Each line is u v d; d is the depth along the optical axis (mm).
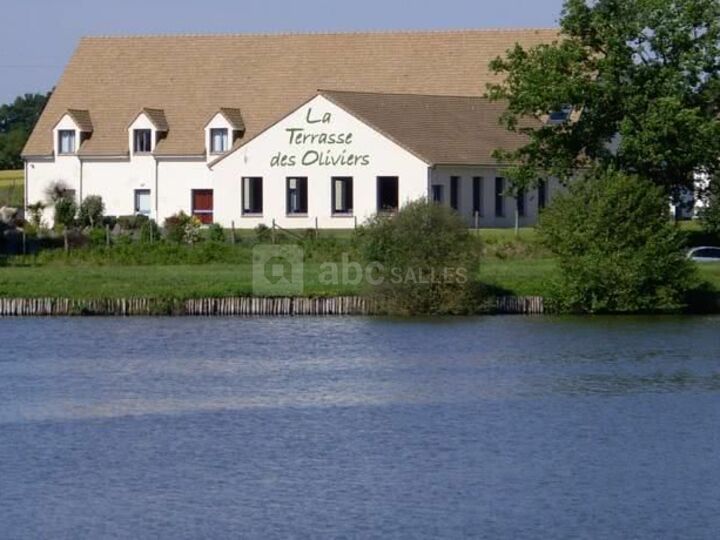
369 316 84750
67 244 98812
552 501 44281
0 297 84500
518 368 67625
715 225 98188
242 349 72938
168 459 49406
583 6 96625
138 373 66438
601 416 56562
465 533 41219
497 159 102812
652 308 86062
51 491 45375
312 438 52625
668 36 96438
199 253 96188
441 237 84375
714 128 93750
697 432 53688
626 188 85062
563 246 85375
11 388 62625
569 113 110000
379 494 45000
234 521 42250
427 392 61625
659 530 41625
